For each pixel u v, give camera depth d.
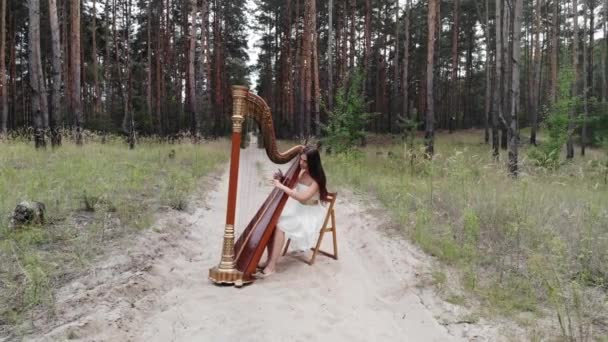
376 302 4.71
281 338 3.84
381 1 38.84
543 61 46.44
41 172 8.77
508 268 5.32
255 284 5.03
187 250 6.20
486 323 4.16
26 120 39.50
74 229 5.94
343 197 10.30
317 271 5.50
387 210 8.41
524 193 7.48
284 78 42.25
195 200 9.25
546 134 16.86
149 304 4.35
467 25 42.22
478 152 22.94
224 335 3.87
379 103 42.06
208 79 32.81
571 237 6.02
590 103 25.52
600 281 4.79
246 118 4.97
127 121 31.56
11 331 3.60
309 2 23.73
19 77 40.94
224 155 18.78
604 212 6.90
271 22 45.62
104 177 8.87
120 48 37.94
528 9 38.44
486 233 6.58
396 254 6.04
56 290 4.34
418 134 35.28
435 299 4.69
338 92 19.12
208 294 4.69
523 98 47.81
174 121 36.91
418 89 47.88
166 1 34.56
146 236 6.19
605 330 3.90
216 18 38.59
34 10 13.59
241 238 5.64
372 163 16.52
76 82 17.34
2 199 6.48
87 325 3.71
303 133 28.00
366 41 32.44
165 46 35.78
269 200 6.02
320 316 4.30
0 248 5.05
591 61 34.59
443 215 7.71
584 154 24.56
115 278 4.73
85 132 17.97
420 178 11.59
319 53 38.97
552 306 4.39
